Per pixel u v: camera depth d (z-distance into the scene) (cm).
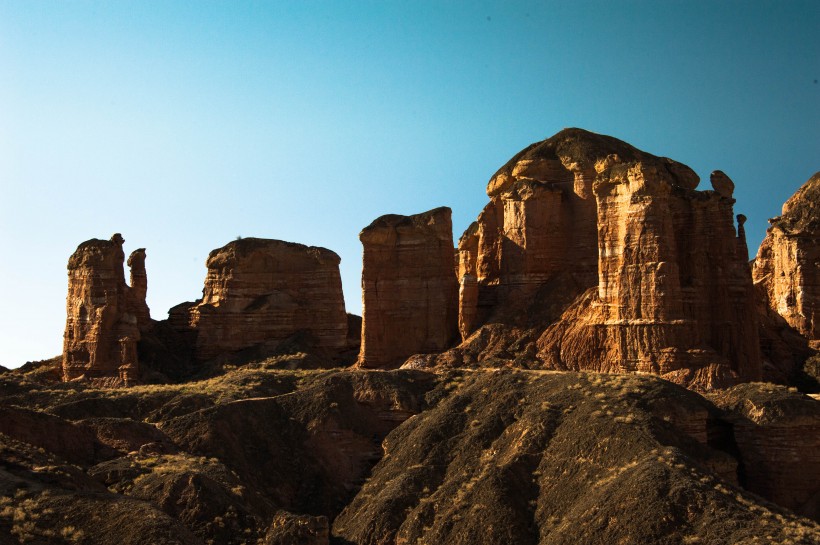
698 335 9112
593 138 10700
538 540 6844
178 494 7025
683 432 7506
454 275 10800
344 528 7650
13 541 5781
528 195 10306
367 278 10744
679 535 6284
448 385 8994
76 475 6812
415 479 7675
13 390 9494
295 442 8538
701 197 9450
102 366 11244
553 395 8088
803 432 7550
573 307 9850
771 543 5972
